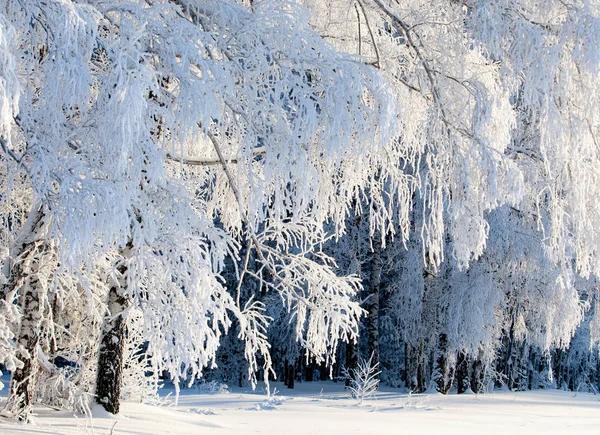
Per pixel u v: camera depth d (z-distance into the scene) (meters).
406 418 12.98
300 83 5.01
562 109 6.43
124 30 4.50
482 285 20.22
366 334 31.83
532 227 18.61
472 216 6.52
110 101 3.93
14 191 7.04
